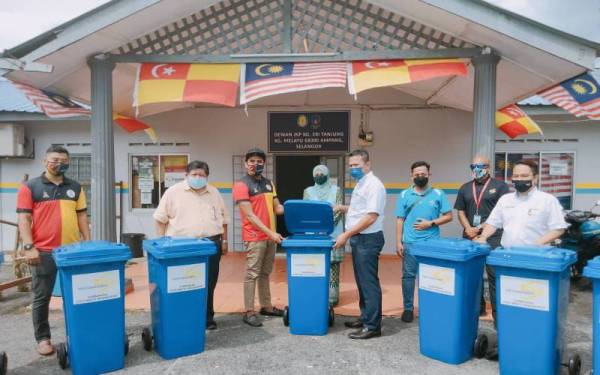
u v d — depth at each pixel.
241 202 4.80
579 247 6.73
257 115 8.94
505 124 7.70
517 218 3.98
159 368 3.84
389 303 5.71
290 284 4.55
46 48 5.33
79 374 3.63
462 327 3.85
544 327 3.37
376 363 3.92
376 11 5.64
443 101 8.27
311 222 4.68
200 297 4.11
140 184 9.27
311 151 8.87
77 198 4.25
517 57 5.65
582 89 6.25
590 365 3.91
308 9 5.73
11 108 8.79
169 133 9.12
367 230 4.42
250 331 4.71
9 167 9.27
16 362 3.99
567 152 8.57
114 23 5.18
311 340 4.44
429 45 5.71
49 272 4.06
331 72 5.41
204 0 5.45
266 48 5.79
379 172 8.80
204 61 5.67
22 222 3.94
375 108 8.77
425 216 5.00
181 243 4.00
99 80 5.71
